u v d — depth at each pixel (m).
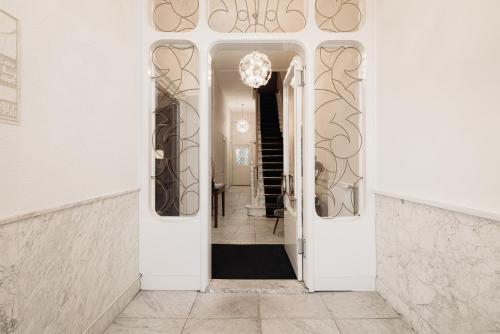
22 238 1.26
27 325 1.29
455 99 1.59
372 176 2.55
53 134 1.46
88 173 1.77
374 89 2.55
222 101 10.31
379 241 2.47
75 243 1.63
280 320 2.08
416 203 1.94
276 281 2.73
